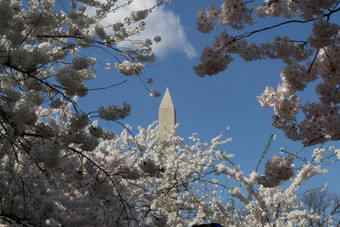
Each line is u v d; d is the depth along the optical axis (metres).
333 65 3.23
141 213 6.52
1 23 3.49
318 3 2.86
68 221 4.84
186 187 7.94
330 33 2.92
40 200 4.68
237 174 6.67
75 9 5.19
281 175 3.60
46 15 3.97
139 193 7.25
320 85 3.31
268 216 6.75
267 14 3.16
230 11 2.99
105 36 4.88
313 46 2.99
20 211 4.45
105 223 5.37
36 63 3.91
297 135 3.36
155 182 7.95
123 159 6.62
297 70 3.30
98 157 6.06
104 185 4.89
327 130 3.21
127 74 5.14
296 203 7.51
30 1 4.54
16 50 3.62
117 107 4.24
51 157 3.73
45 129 4.08
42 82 3.94
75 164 5.63
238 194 6.72
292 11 3.15
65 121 5.91
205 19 3.11
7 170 4.37
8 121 3.69
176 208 7.80
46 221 4.45
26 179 4.71
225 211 7.16
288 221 6.95
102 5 5.23
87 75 5.34
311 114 3.29
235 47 3.17
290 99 3.34
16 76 4.59
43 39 4.82
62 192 5.92
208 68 3.19
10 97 3.88
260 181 3.66
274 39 3.20
